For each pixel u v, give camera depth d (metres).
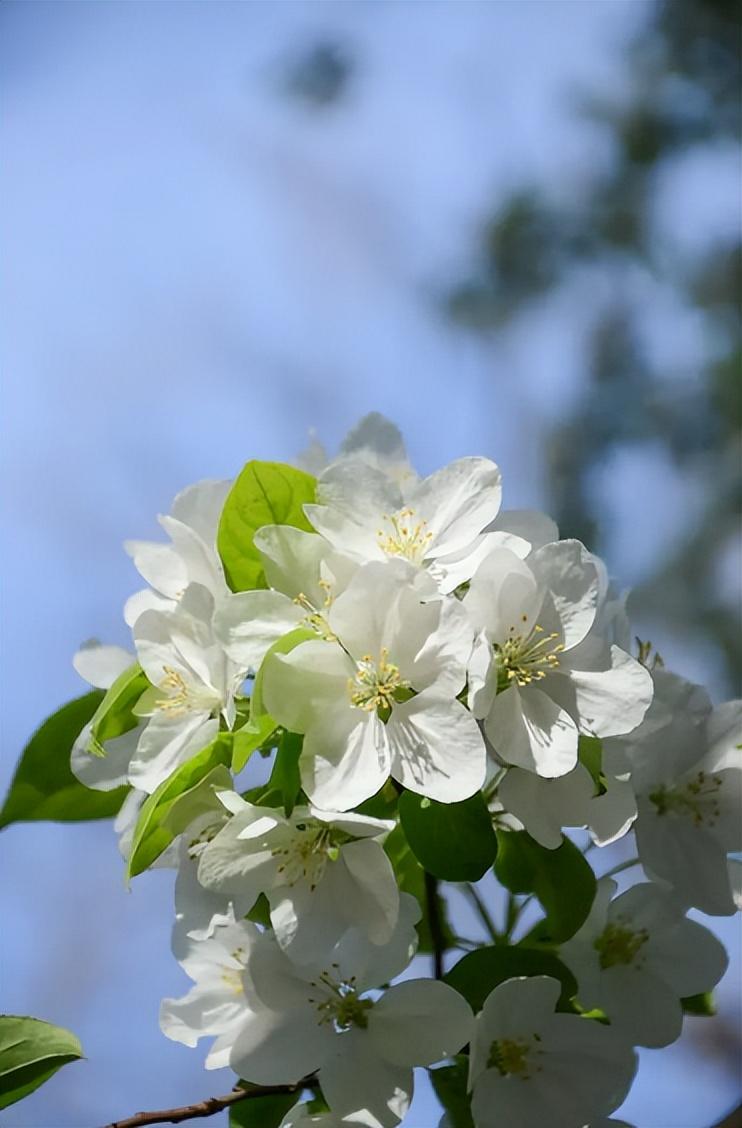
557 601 0.63
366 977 0.62
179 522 0.65
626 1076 0.63
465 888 0.66
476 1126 0.62
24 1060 0.64
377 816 0.64
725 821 0.65
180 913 0.63
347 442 0.69
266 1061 0.62
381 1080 0.62
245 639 0.63
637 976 0.64
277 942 0.62
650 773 0.65
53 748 0.67
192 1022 0.64
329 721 0.62
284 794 0.62
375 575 0.62
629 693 0.63
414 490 0.65
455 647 0.62
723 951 0.65
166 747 0.64
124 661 0.67
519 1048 0.63
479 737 0.62
